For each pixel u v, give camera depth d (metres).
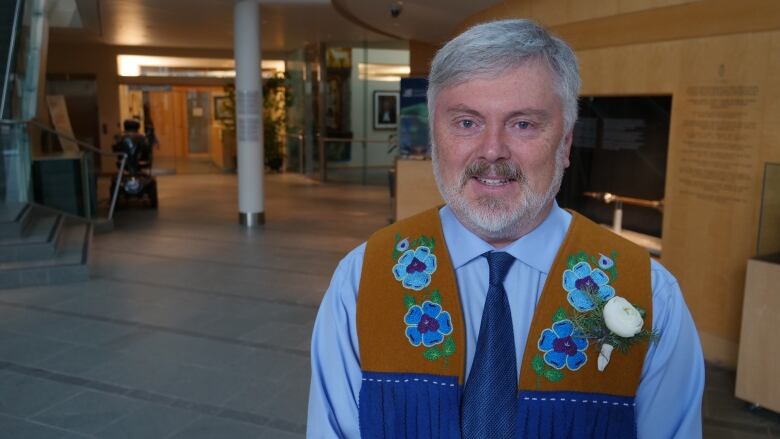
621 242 1.26
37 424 3.44
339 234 8.97
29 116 8.28
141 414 3.58
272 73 18.23
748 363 3.64
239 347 4.62
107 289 6.10
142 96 17.75
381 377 1.22
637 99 4.91
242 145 9.40
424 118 9.05
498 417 1.18
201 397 3.80
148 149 11.25
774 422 3.55
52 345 4.62
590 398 1.17
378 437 1.20
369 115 15.13
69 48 15.95
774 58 3.89
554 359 1.18
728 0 4.01
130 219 10.03
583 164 5.41
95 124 16.41
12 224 6.71
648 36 4.61
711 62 4.24
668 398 1.20
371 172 15.38
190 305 5.62
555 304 1.20
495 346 1.20
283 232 9.06
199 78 17.17
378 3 8.81
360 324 1.25
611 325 1.12
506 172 1.16
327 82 15.12
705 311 4.44
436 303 1.23
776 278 3.48
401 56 14.71
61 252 6.83
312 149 15.84
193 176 16.59
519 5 6.37
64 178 8.48
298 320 5.23
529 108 1.14
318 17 10.54
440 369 1.20
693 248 4.48
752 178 4.07
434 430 1.18
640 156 4.95
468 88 1.15
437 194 8.35
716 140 4.26
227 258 7.44
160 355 4.45
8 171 7.66
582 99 5.32
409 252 1.29
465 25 9.12
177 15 10.70
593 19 5.05
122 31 12.87
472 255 1.26
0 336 4.80
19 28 8.00
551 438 1.16
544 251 1.25
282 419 3.54
